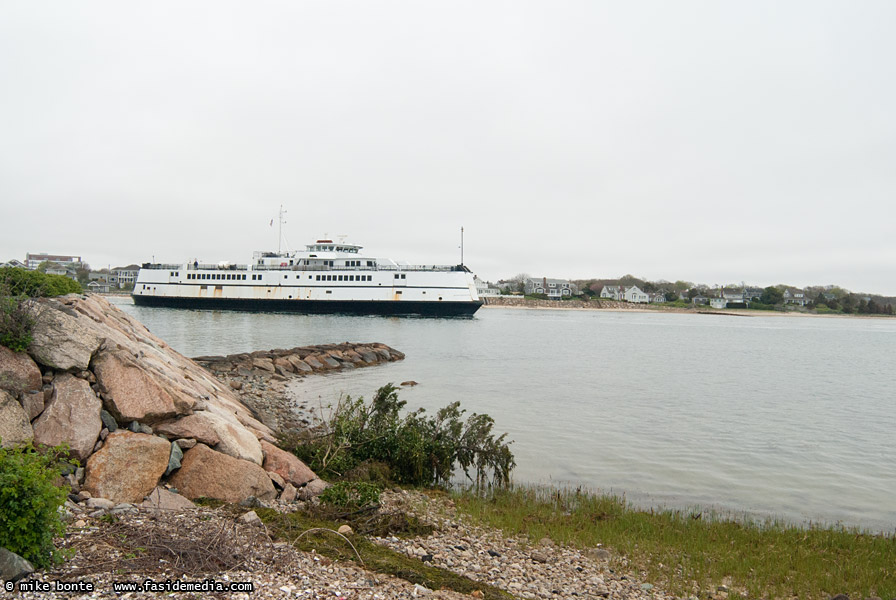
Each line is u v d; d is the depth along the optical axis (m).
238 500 11.83
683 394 37.72
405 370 46.12
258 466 12.98
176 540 8.73
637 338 89.94
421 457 17.14
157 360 17.88
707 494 17.78
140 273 112.44
